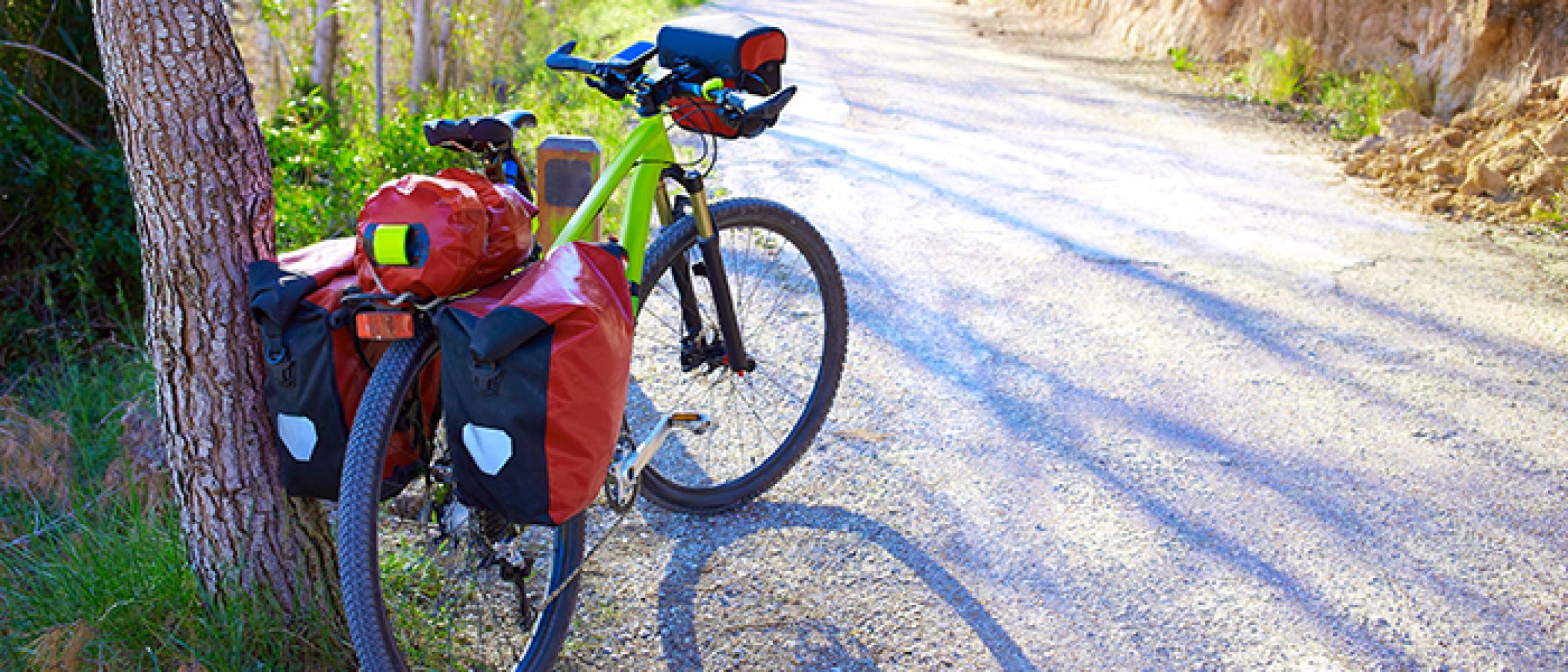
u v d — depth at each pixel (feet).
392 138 19.45
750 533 10.57
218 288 7.42
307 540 8.14
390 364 6.47
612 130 25.72
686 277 10.03
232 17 32.81
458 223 6.23
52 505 12.10
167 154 7.13
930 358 14.85
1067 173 25.25
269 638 8.02
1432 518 11.19
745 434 11.86
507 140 7.97
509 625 8.73
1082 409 13.50
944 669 8.79
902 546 10.43
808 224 10.78
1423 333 16.21
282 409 6.66
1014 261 18.90
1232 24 44.21
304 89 28.89
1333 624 9.46
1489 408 13.78
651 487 10.12
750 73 8.89
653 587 9.67
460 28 34.24
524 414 6.28
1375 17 35.40
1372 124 30.25
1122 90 38.01
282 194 18.65
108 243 17.93
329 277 6.72
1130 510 11.21
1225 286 18.02
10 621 8.91
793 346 12.15
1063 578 10.03
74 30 20.02
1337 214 22.52
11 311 17.76
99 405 14.84
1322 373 14.73
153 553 8.72
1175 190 24.02
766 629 9.18
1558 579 10.20
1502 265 19.44
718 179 22.76
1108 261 19.08
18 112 18.01
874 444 12.41
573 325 6.42
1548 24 28.94
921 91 35.99
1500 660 9.07
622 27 42.78
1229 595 9.84
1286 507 11.35
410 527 9.68
